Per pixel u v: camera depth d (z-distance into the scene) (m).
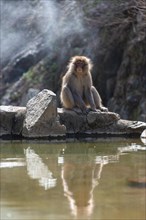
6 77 48.97
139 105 36.19
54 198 10.08
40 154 15.83
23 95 43.09
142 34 37.56
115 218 8.73
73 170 12.95
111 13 38.38
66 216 8.86
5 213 9.04
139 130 20.58
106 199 10.00
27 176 12.20
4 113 20.53
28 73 45.44
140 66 37.62
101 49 41.34
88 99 21.77
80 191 10.62
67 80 21.80
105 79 40.72
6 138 20.45
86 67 21.92
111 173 12.48
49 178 11.93
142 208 9.33
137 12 35.25
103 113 20.64
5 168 13.25
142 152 16.02
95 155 15.47
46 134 19.91
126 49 39.16
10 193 10.49
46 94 20.19
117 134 20.62
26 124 20.03
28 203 9.70
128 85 37.41
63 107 21.81
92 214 8.96
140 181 11.54
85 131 20.70
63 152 16.27
